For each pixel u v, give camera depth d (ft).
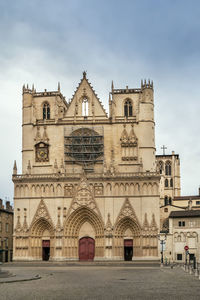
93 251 415.64
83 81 444.55
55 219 413.80
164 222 529.04
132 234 409.28
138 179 409.90
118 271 274.77
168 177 628.69
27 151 434.30
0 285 177.37
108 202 409.90
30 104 442.09
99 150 427.33
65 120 437.17
